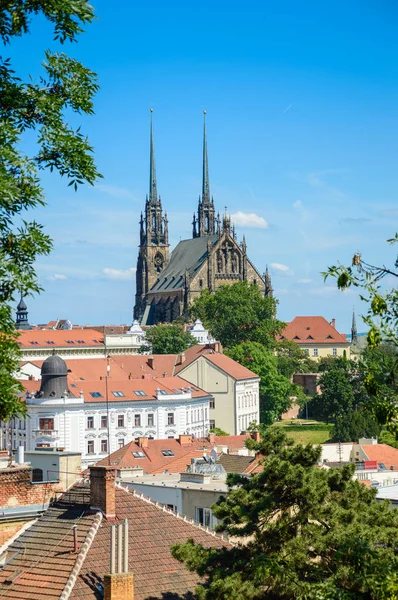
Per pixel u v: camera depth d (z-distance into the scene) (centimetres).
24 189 4825
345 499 7081
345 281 4891
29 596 6625
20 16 4869
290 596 6222
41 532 7206
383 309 4897
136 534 7225
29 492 7606
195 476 11050
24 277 4881
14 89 5025
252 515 6806
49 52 5200
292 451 7288
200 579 7012
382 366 5038
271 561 6191
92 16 4928
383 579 5297
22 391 5009
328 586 5491
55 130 5041
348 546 5666
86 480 7656
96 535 7019
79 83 5222
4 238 4978
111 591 6462
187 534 7388
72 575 6650
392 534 6638
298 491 6788
